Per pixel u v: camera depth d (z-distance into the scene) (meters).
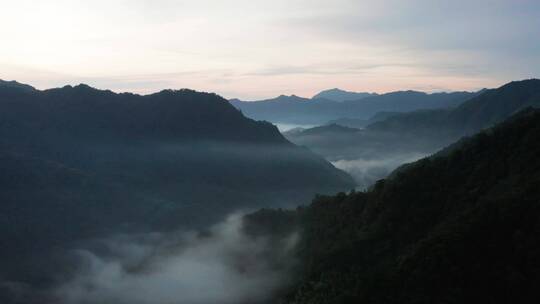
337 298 63.78
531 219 58.16
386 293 58.69
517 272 53.03
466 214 64.31
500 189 70.25
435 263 57.44
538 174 67.38
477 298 52.84
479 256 56.56
